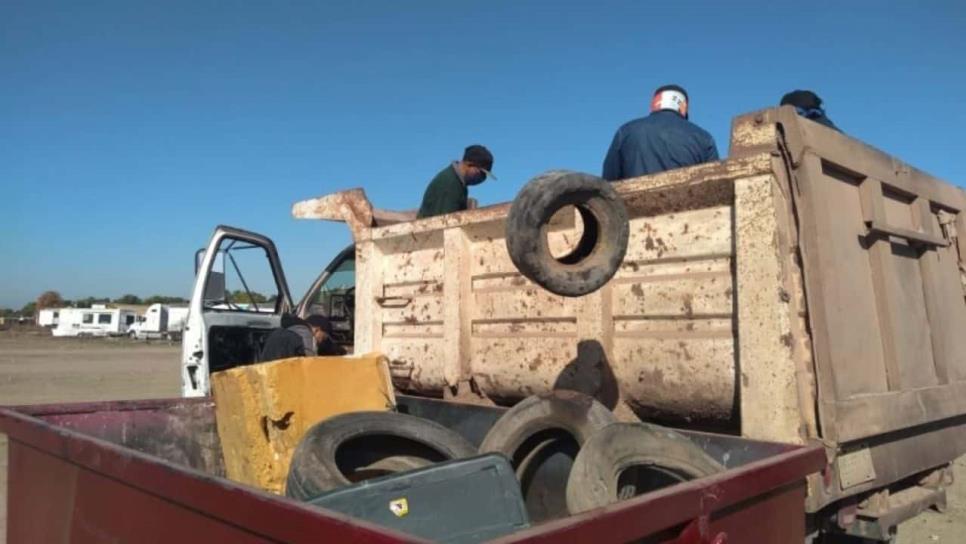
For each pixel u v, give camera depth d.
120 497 2.52
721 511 2.19
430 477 2.41
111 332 57.53
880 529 3.28
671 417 3.53
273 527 1.84
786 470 2.44
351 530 1.62
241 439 3.52
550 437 3.38
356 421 3.25
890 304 3.48
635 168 4.15
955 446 3.96
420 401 4.32
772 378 2.95
